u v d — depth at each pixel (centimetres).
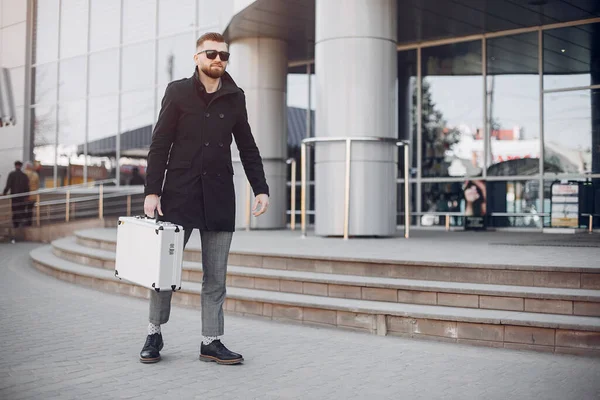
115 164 1814
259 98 1259
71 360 450
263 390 379
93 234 1144
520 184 1255
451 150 1328
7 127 2098
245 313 623
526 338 483
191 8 1628
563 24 1188
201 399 360
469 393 373
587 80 1188
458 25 1209
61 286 866
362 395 370
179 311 664
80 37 1923
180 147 439
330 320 569
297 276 632
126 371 420
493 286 551
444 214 1327
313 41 1291
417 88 1363
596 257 630
